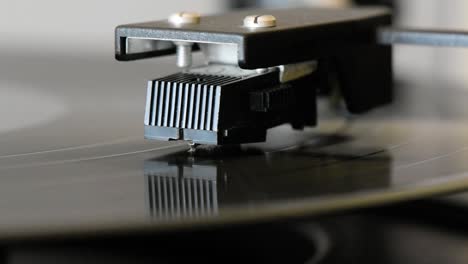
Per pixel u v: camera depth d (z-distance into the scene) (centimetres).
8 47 37
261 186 19
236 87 21
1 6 53
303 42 22
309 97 23
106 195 19
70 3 55
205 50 22
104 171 20
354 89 24
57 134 23
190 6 58
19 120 25
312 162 21
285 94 22
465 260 23
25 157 22
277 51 21
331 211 18
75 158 21
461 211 25
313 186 19
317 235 25
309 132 23
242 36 21
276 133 23
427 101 27
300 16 24
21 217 18
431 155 21
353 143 22
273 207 18
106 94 27
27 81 29
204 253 23
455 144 22
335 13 25
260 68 21
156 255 23
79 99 27
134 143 22
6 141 23
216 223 18
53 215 18
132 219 18
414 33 24
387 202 19
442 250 24
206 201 19
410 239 24
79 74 30
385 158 21
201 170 20
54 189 19
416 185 19
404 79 31
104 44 42
